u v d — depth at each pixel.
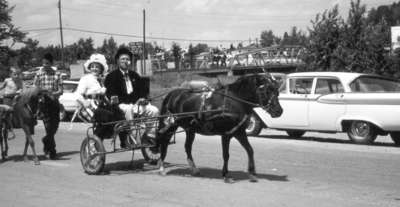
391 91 15.95
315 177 10.46
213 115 9.90
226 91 10.00
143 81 11.88
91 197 8.98
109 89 11.47
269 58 48.56
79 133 19.83
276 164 12.06
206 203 8.38
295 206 8.11
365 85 15.96
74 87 26.05
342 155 13.34
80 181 10.42
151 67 50.91
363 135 15.57
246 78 9.80
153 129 11.37
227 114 9.76
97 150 11.06
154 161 12.35
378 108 15.10
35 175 11.19
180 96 10.88
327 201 8.42
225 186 9.66
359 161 12.35
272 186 9.61
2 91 14.27
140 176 10.87
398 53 26.69
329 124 16.09
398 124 14.79
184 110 10.66
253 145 15.51
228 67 50.41
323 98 16.16
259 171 11.21
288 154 13.59
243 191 9.20
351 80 15.88
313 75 16.58
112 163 12.60
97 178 10.71
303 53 27.77
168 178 10.59
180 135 18.52
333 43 26.69
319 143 16.00
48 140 13.41
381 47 26.20
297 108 16.75
